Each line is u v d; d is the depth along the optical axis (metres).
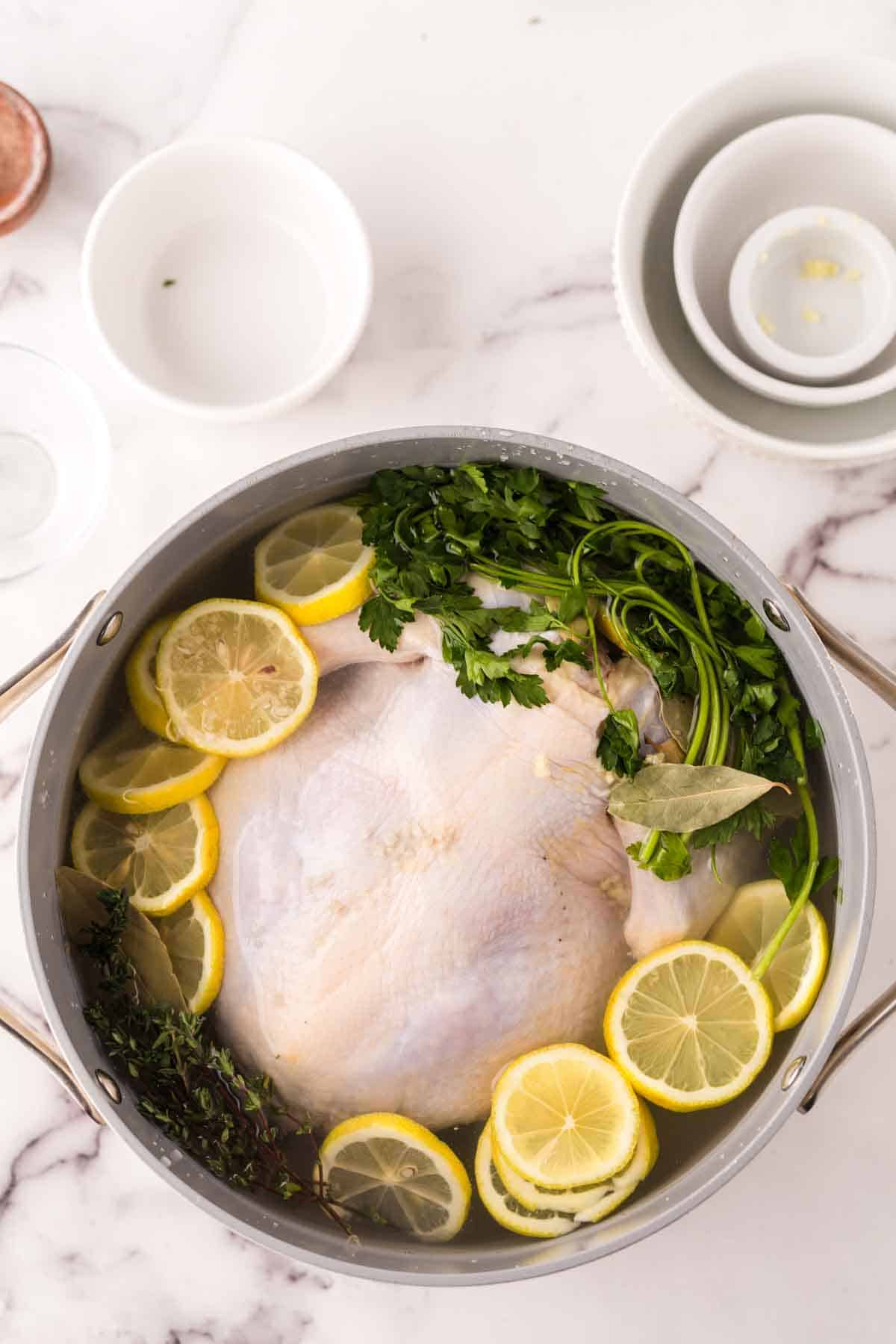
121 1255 0.83
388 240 0.85
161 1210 0.83
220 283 0.84
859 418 0.82
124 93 0.85
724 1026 0.73
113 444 0.84
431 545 0.74
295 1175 0.74
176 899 0.74
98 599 0.72
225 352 0.84
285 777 0.74
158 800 0.74
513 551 0.74
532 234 0.84
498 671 0.72
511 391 0.84
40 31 0.85
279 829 0.74
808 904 0.73
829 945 0.73
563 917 0.73
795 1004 0.73
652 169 0.79
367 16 0.84
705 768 0.72
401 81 0.85
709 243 0.82
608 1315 0.83
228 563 0.75
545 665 0.72
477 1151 0.74
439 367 0.84
